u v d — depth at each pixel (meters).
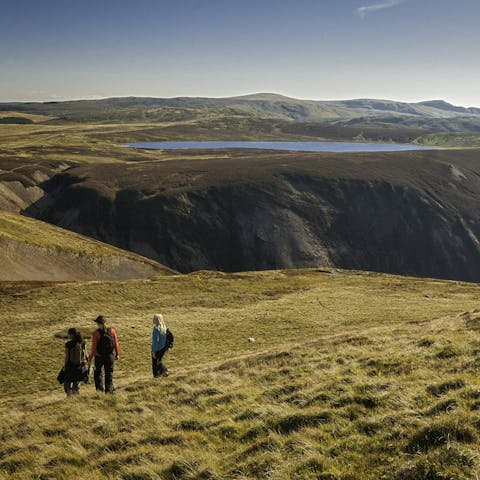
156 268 97.88
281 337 37.47
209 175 181.38
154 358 18.75
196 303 52.50
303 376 14.04
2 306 48.53
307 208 160.12
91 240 106.88
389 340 19.69
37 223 105.69
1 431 13.49
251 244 147.00
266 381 14.34
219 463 8.70
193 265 141.38
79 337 17.03
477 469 6.45
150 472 8.70
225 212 156.62
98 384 16.70
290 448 8.70
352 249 151.88
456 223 160.50
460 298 55.75
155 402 13.67
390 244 155.25
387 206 165.25
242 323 42.97
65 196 162.88
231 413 11.63
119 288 57.16
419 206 164.62
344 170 187.00
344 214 161.12
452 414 8.32
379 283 66.94
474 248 154.38
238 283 64.44
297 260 143.50
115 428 11.75
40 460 10.23
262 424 10.09
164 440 10.34
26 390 27.30
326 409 10.23
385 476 6.89
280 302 53.41
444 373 11.85
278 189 167.12
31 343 36.78
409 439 7.88
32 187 173.62
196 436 10.34
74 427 12.30
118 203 157.88
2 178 169.88
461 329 20.80
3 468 10.26
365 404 10.37
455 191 178.88
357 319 43.91
